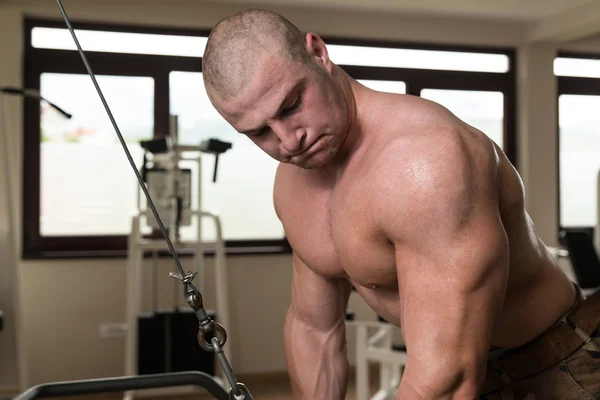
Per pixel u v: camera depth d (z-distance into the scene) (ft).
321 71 3.07
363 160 3.28
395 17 18.97
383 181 3.06
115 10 17.08
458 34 19.47
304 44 3.08
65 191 17.13
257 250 17.88
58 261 16.75
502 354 4.17
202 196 17.92
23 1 16.47
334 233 3.47
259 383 16.98
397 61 19.26
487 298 3.03
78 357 16.79
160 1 17.37
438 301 2.98
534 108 19.97
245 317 17.83
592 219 20.81
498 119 20.16
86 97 17.13
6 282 14.64
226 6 17.80
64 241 17.10
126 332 15.40
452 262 2.95
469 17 19.27
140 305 17.03
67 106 17.04
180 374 4.06
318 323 4.16
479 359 3.05
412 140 3.05
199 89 17.79
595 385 3.92
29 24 16.84
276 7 18.13
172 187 14.60
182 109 17.72
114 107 17.33
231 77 2.94
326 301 4.08
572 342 3.96
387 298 3.67
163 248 14.90
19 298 14.67
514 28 19.86
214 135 17.93
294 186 3.77
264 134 3.10
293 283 4.25
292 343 4.22
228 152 18.01
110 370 16.96
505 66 20.20
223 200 18.04
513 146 20.17
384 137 3.26
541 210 19.98
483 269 2.98
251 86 2.91
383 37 18.90
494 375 4.16
